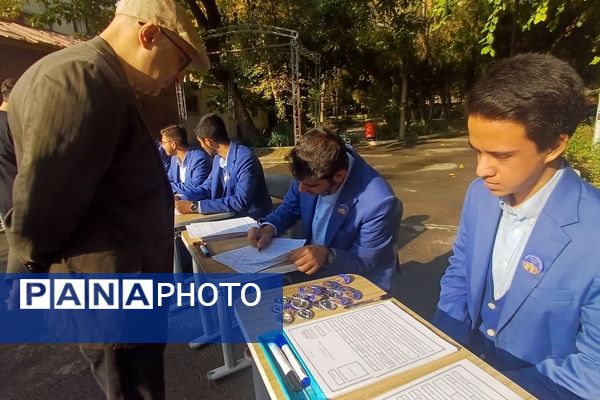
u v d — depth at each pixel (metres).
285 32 12.57
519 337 1.04
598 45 5.54
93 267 1.17
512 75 0.83
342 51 14.23
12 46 7.09
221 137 2.93
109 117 1.08
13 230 1.06
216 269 1.55
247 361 2.24
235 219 2.34
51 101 0.99
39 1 9.18
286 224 2.05
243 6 13.05
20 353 2.42
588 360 0.89
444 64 16.44
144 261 1.26
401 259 3.53
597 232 0.90
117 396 1.29
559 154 0.87
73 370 2.28
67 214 1.06
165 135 3.54
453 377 0.81
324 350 0.92
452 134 15.17
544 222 0.97
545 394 0.91
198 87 13.95
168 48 1.34
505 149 0.84
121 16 1.29
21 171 1.01
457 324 1.27
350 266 1.62
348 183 1.75
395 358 0.88
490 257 1.14
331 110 25.41
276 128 13.89
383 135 15.40
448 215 4.77
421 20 12.95
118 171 1.17
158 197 1.30
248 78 13.49
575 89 0.81
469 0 4.80
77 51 1.13
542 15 3.51
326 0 13.06
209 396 2.05
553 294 0.96
